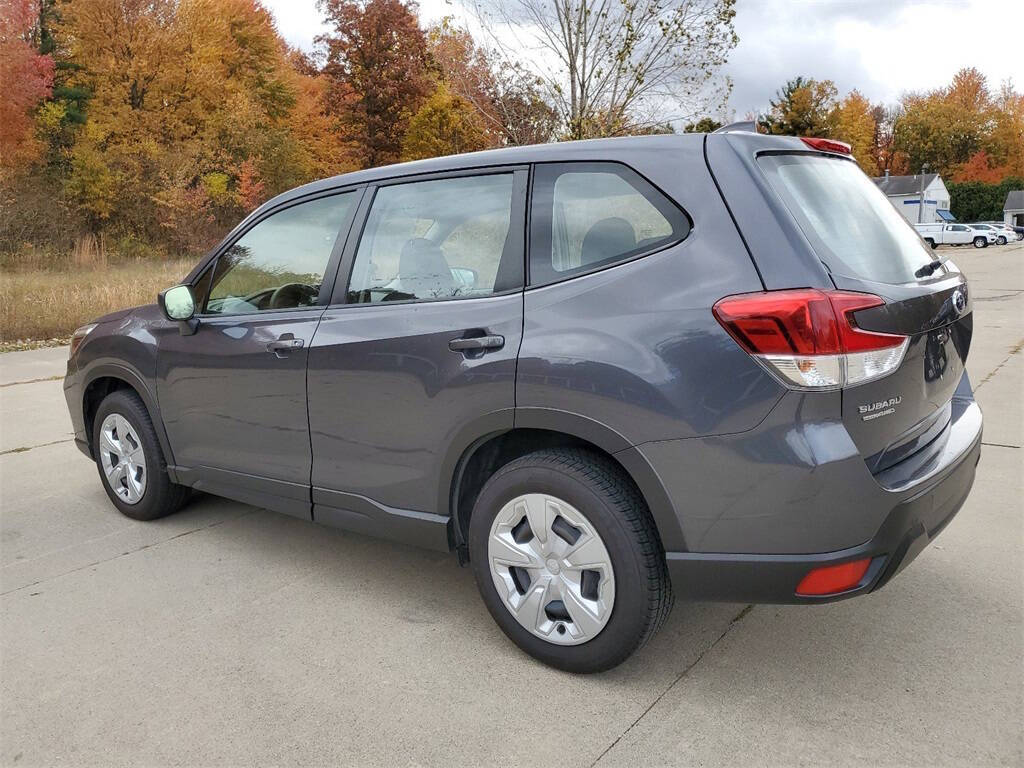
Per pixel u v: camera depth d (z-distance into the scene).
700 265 2.28
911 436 2.45
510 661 2.72
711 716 2.37
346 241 3.18
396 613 3.11
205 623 3.05
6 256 24.64
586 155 2.61
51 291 15.02
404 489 2.93
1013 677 2.53
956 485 2.50
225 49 41.97
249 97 41.72
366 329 2.96
